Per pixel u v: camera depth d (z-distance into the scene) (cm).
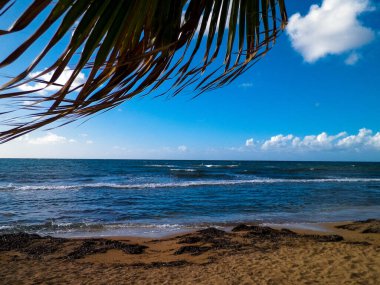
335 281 666
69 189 2823
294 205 1984
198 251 938
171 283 692
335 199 2270
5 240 1045
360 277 681
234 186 3183
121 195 2397
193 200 2161
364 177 5003
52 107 68
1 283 709
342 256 835
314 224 1391
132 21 79
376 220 1362
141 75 87
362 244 982
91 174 5025
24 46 60
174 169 6594
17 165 8544
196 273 750
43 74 65
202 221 1475
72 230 1268
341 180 4159
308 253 880
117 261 867
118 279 725
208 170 6316
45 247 984
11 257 900
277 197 2353
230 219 1530
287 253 890
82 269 800
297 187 3153
